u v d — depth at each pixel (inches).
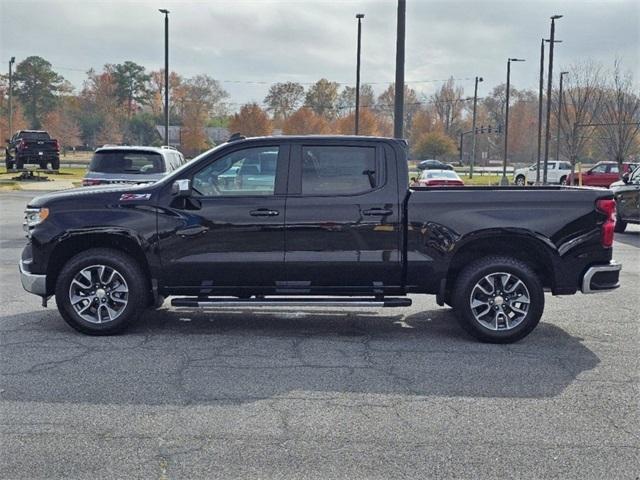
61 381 234.7
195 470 169.8
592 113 1563.7
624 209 719.1
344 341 290.2
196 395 222.4
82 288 291.3
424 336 299.4
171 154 603.8
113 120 3789.4
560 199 284.7
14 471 168.9
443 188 301.1
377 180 287.3
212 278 289.1
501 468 172.1
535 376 245.1
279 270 287.0
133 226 287.3
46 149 1665.8
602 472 170.4
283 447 183.3
